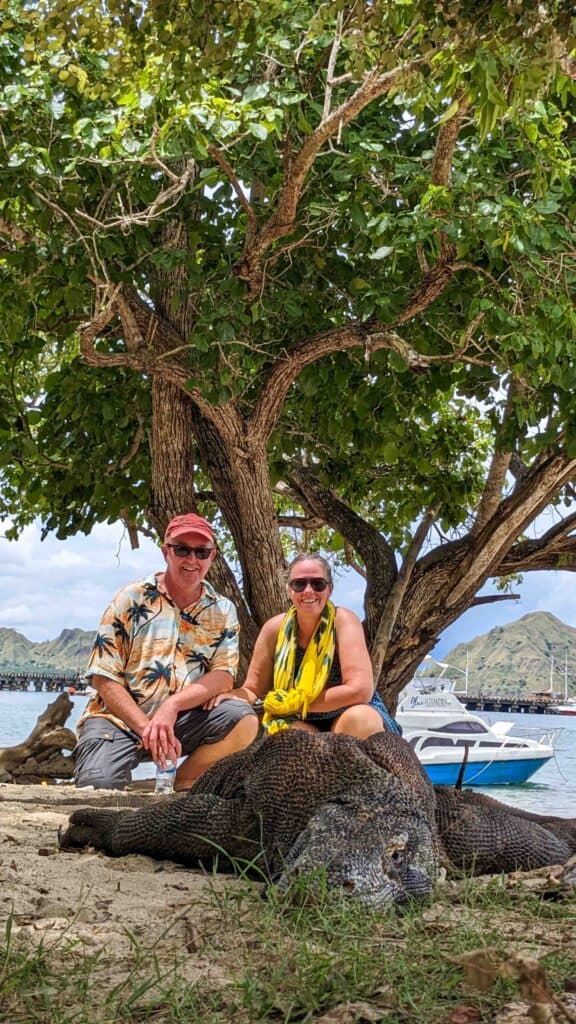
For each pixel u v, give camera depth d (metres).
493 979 2.60
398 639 14.25
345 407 12.42
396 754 4.44
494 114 5.51
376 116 10.60
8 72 9.62
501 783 30.09
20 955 2.99
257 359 11.76
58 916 3.61
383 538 15.09
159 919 3.60
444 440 14.71
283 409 13.69
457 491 14.68
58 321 12.08
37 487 13.73
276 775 4.31
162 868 4.48
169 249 10.06
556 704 123.62
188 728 7.06
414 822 3.98
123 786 7.41
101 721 7.55
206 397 10.37
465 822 4.48
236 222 11.62
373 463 13.55
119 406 12.67
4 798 6.80
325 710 5.47
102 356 10.60
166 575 7.25
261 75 9.48
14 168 8.88
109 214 10.37
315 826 3.93
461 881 4.17
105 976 2.94
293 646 5.59
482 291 10.33
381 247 9.61
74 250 9.93
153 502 12.58
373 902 3.58
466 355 11.03
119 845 4.73
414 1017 2.59
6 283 10.48
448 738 30.52
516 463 14.95
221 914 3.59
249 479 11.88
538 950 3.15
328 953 3.04
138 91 8.52
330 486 14.95
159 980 2.74
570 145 10.98
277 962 3.03
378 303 9.99
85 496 13.63
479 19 5.39
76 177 9.76
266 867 4.09
